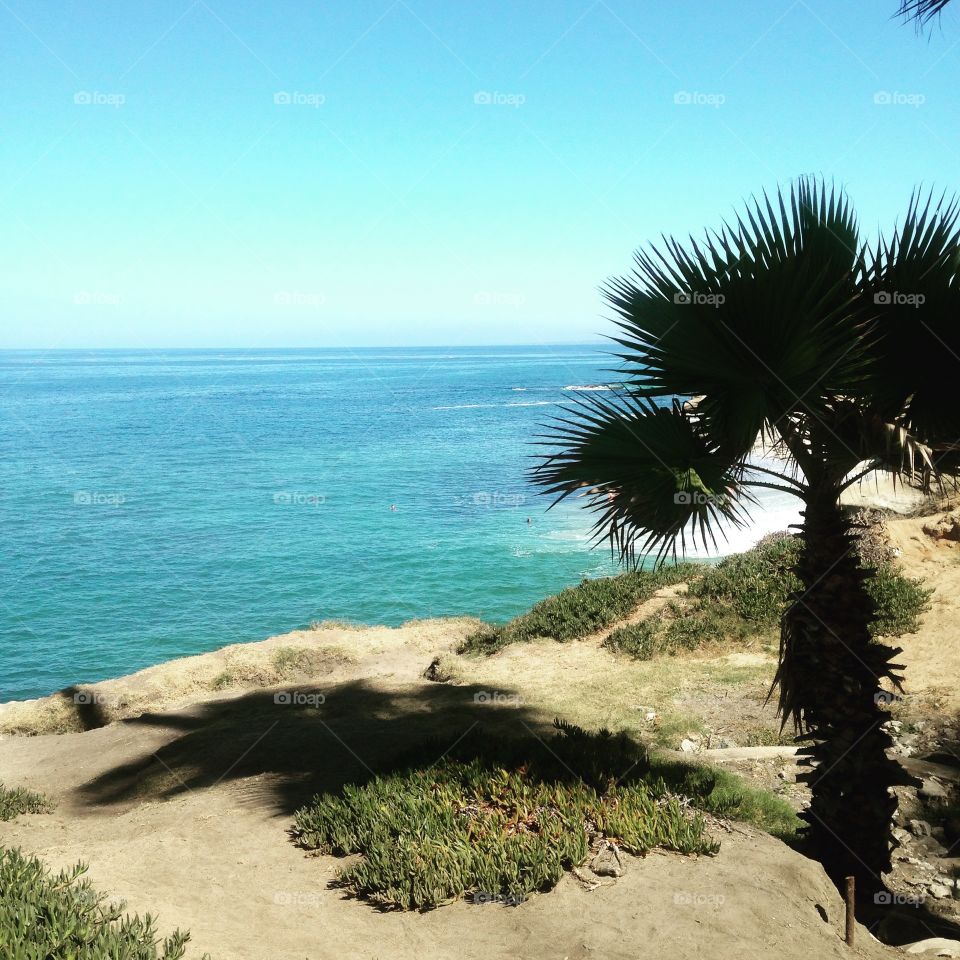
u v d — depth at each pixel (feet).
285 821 30.37
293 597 129.39
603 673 57.41
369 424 394.52
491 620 113.19
